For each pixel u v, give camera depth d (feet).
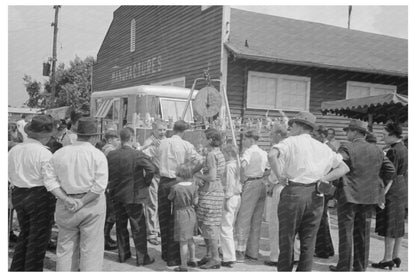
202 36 41.45
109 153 17.01
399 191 17.37
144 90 31.14
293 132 13.89
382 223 17.65
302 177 13.10
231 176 17.28
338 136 43.57
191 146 17.76
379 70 42.34
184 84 44.39
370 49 50.24
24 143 14.47
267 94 40.22
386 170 16.63
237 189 17.47
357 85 44.68
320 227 18.80
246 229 18.03
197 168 16.39
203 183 16.57
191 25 43.55
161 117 30.99
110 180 16.79
